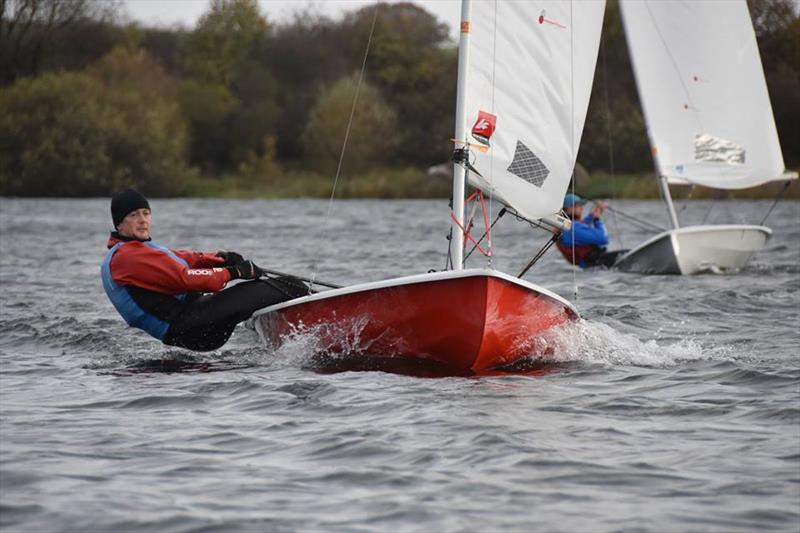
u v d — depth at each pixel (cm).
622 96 18200
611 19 18612
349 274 5522
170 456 1970
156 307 2880
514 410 2281
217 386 2584
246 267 2959
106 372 2822
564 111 2970
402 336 2781
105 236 8569
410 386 2541
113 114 17138
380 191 16725
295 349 2931
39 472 1869
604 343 3072
